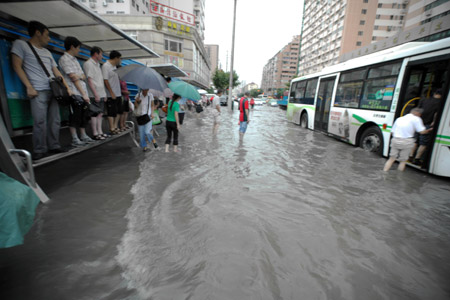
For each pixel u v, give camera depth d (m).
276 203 3.63
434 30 21.08
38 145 3.56
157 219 3.01
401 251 2.63
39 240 2.50
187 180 4.43
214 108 9.86
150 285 1.99
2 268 2.10
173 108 6.25
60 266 2.15
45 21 4.69
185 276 2.10
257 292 1.96
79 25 4.98
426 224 3.25
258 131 11.23
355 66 8.13
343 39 62.28
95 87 4.95
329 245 2.66
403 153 5.30
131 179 4.35
